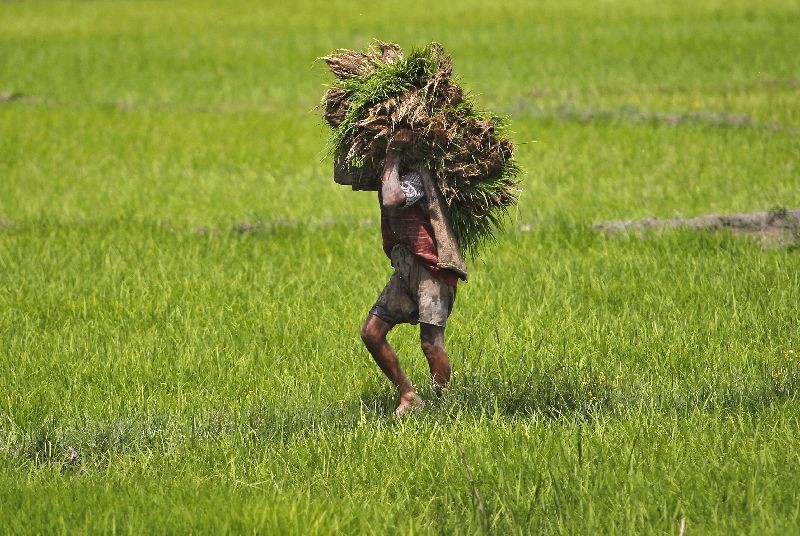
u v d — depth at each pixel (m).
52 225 43.44
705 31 106.00
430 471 19.28
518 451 19.77
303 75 90.25
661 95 74.31
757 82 78.19
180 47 108.88
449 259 22.19
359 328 29.00
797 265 33.44
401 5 140.12
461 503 18.05
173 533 16.92
